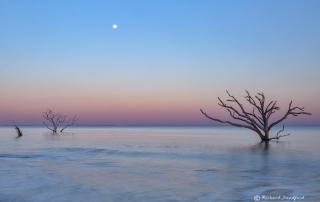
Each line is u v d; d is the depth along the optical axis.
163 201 10.70
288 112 39.19
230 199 11.01
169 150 30.30
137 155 26.27
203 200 10.85
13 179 14.61
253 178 15.39
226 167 19.22
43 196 11.37
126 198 11.11
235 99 39.69
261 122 41.19
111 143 41.38
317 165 20.06
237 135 72.38
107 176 15.67
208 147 33.97
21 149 31.83
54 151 29.66
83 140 49.31
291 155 25.69
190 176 15.91
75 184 13.50
